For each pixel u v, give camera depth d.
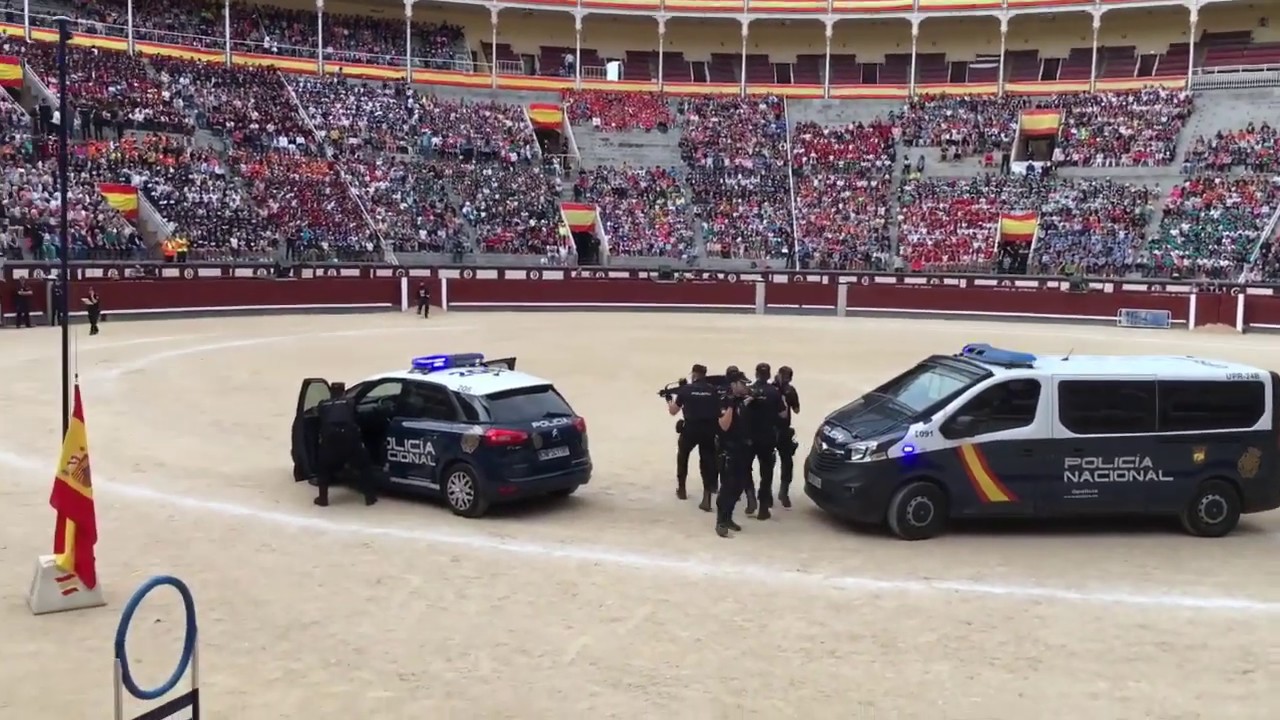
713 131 55.84
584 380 22.66
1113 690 7.43
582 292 44.53
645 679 7.49
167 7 52.03
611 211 49.59
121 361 24.36
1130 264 43.59
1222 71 53.50
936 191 49.59
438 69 58.44
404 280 42.03
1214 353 30.23
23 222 34.59
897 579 9.89
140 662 7.63
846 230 48.41
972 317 42.84
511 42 63.06
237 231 40.47
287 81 49.84
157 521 11.34
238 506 12.05
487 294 43.41
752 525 11.80
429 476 12.12
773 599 9.27
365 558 10.23
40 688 7.16
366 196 45.47
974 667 7.81
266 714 6.80
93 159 38.78
